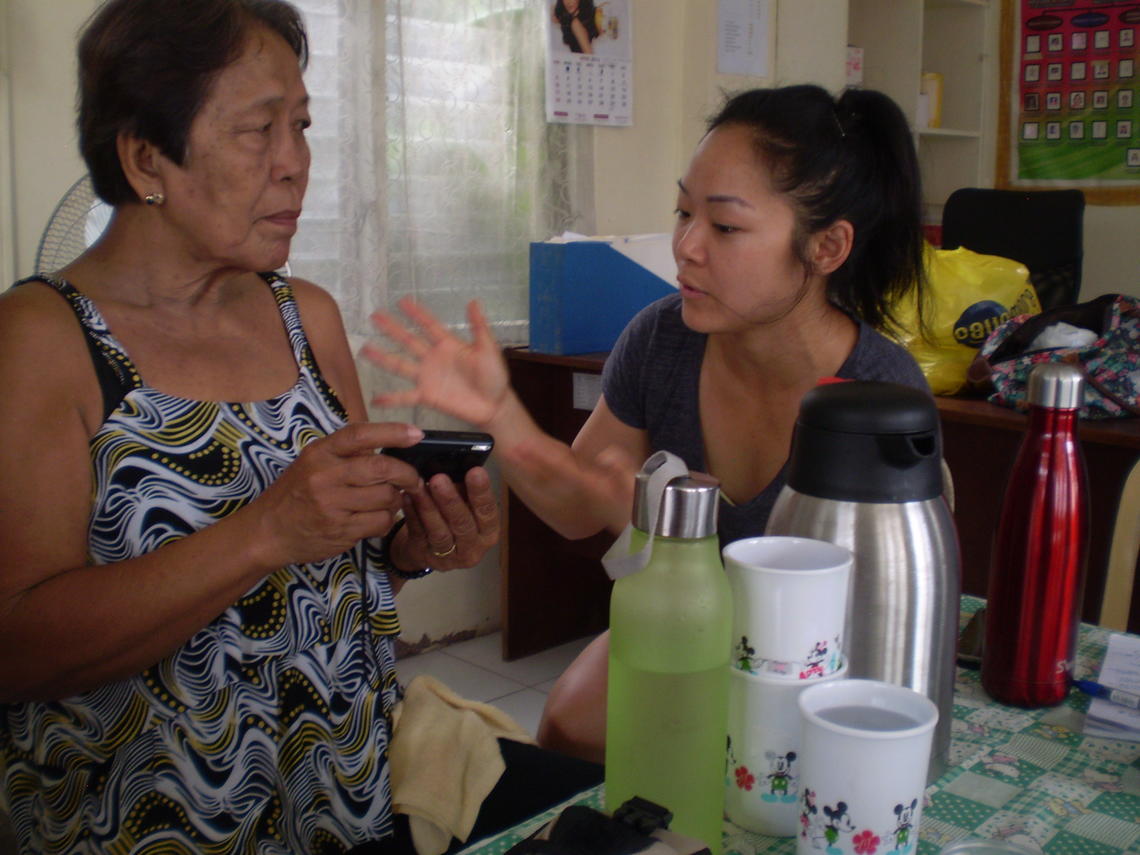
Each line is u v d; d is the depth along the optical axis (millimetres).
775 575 681
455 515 1068
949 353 2396
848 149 1135
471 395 1125
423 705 1188
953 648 789
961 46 4598
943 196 4730
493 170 2797
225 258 1019
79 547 981
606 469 1274
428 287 2734
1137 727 854
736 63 3141
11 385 940
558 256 2623
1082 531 894
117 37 940
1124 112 4316
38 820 1050
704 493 646
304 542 921
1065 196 3299
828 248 1165
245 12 969
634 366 1372
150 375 1031
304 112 1035
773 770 708
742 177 1107
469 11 2674
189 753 1013
